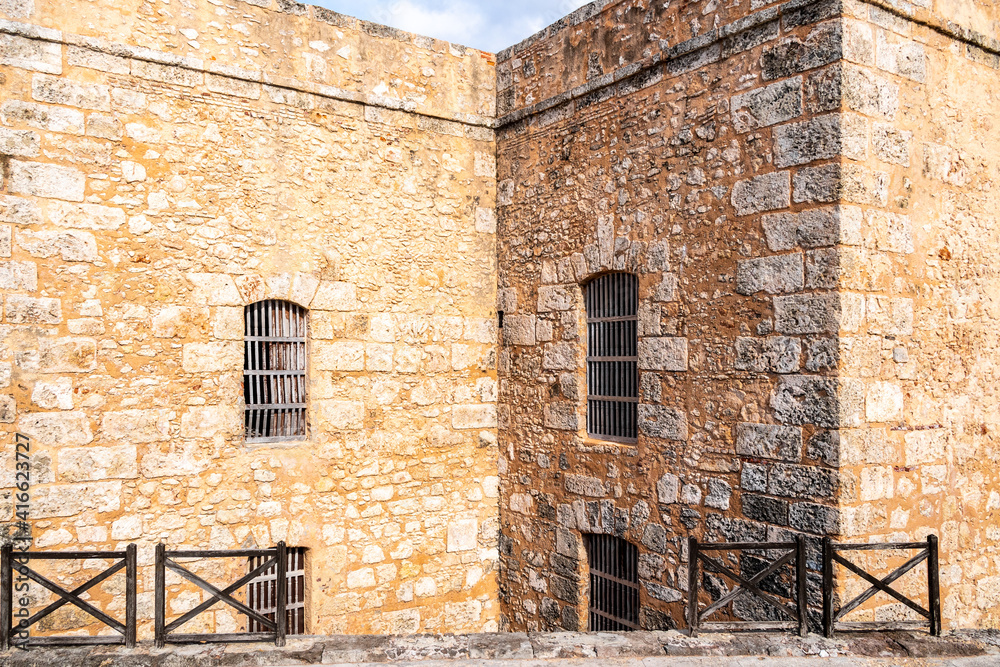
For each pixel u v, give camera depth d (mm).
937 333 6516
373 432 8289
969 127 6785
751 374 6426
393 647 5344
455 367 8875
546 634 5641
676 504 7027
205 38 7449
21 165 6590
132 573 5266
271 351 7855
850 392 5855
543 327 8570
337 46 8172
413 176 8633
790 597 6055
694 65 6969
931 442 6422
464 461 8930
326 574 7984
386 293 8414
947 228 6617
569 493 8195
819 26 5984
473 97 9109
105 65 6949
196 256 7352
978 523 6828
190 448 7297
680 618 6949
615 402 7871
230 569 7512
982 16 6863
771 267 6285
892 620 5934
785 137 6199
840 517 5773
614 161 7746
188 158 7332
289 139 7859
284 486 7766
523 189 8867
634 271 7496
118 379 6980
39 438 6641
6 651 5141
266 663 5145
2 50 6531
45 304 6676
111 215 6965
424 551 8617
